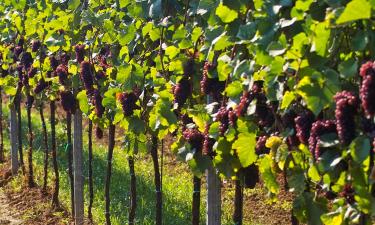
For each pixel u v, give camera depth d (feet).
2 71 31.30
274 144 11.85
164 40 18.01
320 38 10.53
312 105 10.45
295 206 11.78
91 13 21.36
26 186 31.09
